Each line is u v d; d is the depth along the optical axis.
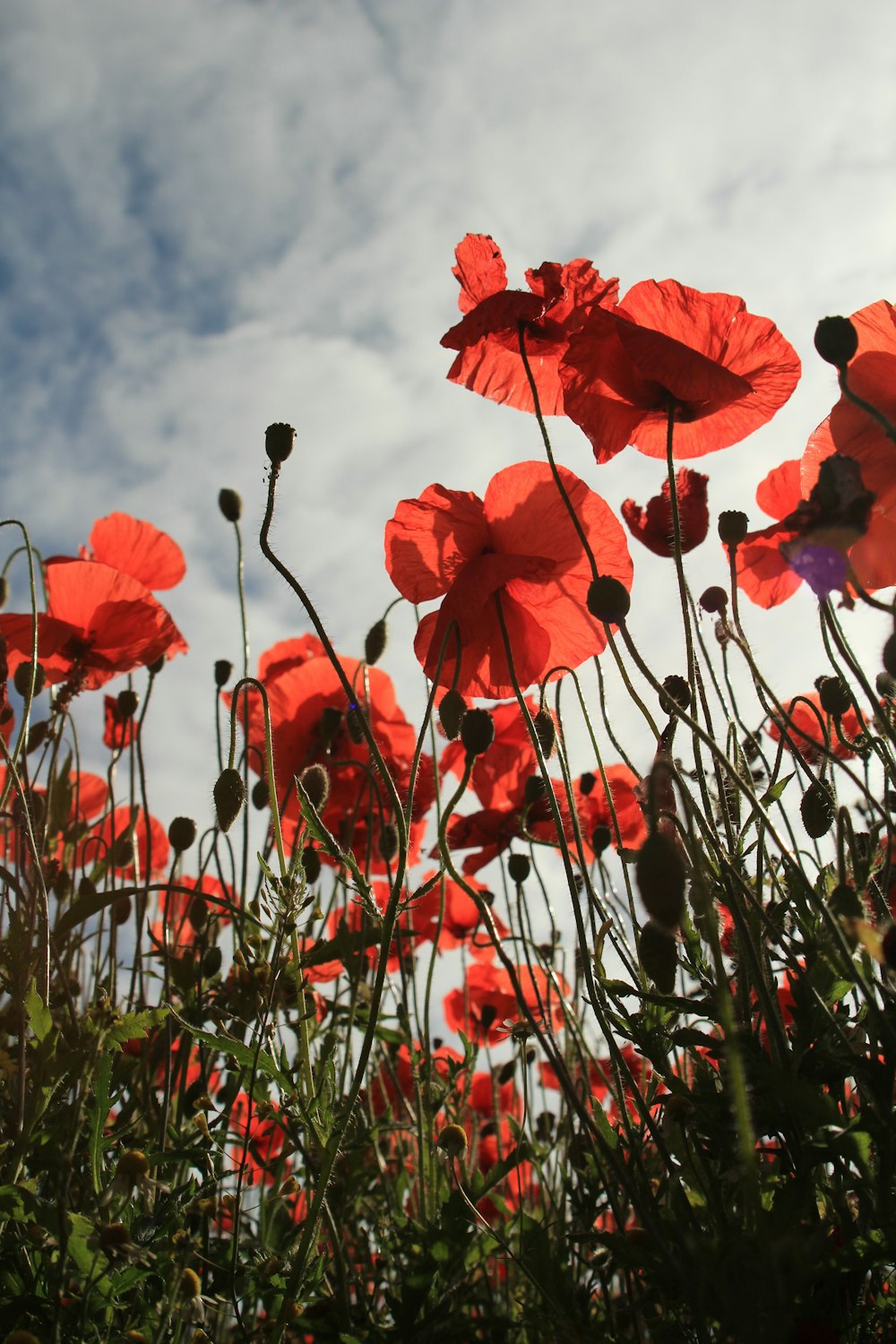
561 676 0.64
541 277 0.59
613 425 0.59
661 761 0.44
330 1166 0.49
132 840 0.70
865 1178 0.44
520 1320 0.55
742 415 0.60
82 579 0.76
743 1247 0.42
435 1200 0.58
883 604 0.46
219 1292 0.55
